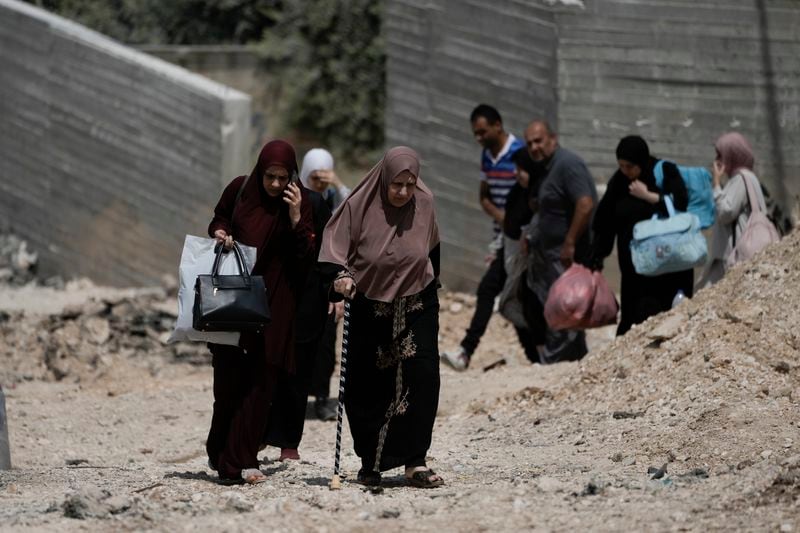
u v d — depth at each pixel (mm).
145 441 24562
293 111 51250
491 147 29609
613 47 32375
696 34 31953
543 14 33000
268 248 17469
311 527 14422
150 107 39375
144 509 15312
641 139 24672
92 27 54375
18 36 43094
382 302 16453
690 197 25219
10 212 43750
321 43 51344
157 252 39469
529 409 22891
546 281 27672
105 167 40688
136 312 34156
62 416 27016
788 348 20781
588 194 26906
